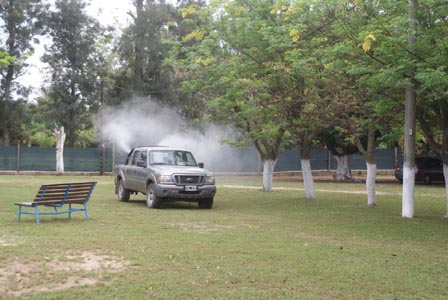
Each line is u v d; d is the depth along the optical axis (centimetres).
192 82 1948
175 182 1631
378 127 1759
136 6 4238
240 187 2809
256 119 1986
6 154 3819
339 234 1159
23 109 4453
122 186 1883
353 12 1416
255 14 1645
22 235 1064
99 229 1166
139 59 4062
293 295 652
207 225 1278
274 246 982
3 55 2123
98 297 629
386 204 1897
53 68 4362
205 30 1761
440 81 1084
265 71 1623
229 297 636
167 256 868
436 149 1513
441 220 1423
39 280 709
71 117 4441
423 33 1197
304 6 1441
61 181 3038
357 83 1492
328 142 3378
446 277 759
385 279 740
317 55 1498
